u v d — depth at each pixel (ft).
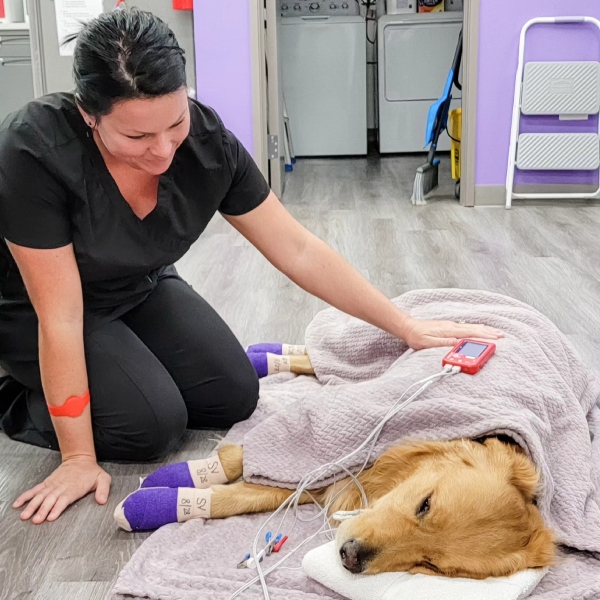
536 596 3.71
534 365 5.03
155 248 4.93
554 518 4.27
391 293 9.36
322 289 5.32
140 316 5.65
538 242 11.66
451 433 4.33
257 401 5.88
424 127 21.89
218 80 14.46
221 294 9.32
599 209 13.96
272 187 15.46
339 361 6.36
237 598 3.76
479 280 9.77
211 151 4.83
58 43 13.29
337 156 22.33
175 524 4.49
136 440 5.18
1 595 3.95
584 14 13.89
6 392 5.85
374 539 3.68
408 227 12.93
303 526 4.50
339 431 4.57
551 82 13.89
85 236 4.66
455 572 3.67
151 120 3.87
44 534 4.48
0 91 15.03
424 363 4.95
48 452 5.50
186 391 5.66
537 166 14.24
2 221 4.41
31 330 5.22
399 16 21.11
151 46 3.75
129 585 3.87
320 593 3.83
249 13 14.11
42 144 4.37
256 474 4.63
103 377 5.10
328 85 21.63
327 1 22.85
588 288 9.29
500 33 14.02
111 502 4.82
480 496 3.84
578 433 4.76
